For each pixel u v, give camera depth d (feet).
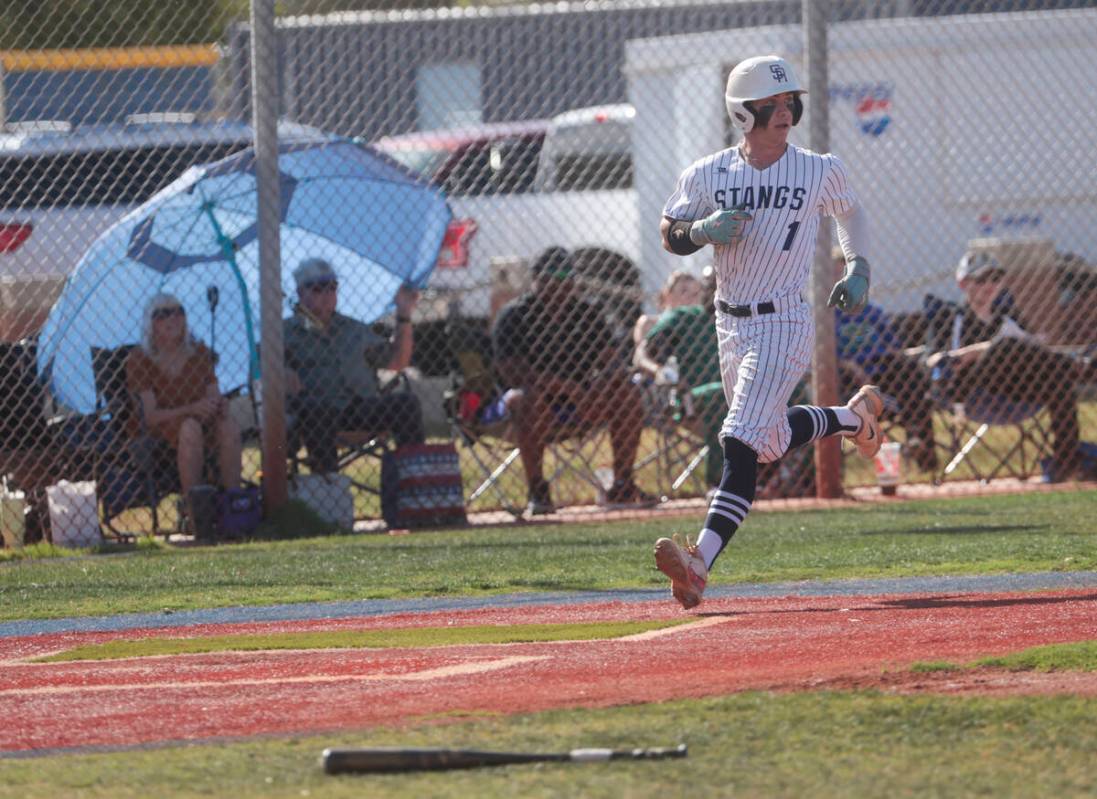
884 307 164.04
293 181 116.16
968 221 164.04
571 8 157.38
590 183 162.91
